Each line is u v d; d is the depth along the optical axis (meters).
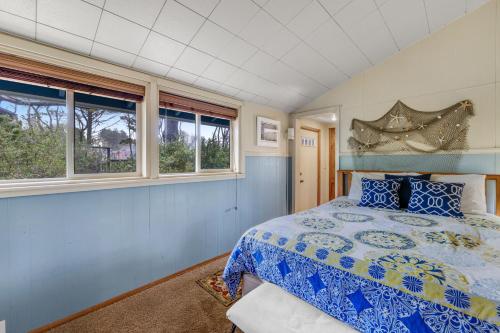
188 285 2.18
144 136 2.17
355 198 2.83
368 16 2.09
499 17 2.24
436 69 2.59
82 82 1.80
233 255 1.72
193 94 2.53
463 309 0.88
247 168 3.17
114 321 1.70
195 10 1.63
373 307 1.06
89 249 1.81
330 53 2.53
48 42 1.60
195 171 2.69
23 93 1.62
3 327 1.46
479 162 2.36
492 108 2.29
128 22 1.60
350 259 1.23
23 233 1.53
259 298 1.32
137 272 2.09
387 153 2.95
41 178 1.70
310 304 1.27
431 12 2.23
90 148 1.92
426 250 1.32
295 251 1.42
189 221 2.49
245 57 2.26
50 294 1.64
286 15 1.86
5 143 1.56
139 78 2.09
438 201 2.09
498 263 1.16
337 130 3.36
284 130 3.80
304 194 4.42
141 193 2.10
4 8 1.33
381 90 2.97
